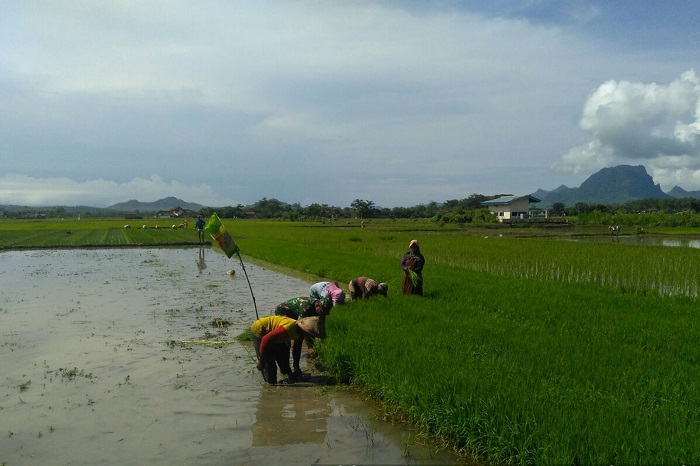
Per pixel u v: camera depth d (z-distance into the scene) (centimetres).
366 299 1355
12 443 629
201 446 620
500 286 1619
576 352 834
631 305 1314
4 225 8894
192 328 1231
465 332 980
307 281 2081
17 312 1424
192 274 2341
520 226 8244
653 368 755
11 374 888
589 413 580
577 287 1628
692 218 8119
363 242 4128
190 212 18488
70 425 680
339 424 680
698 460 485
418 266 1455
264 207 18475
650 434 536
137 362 956
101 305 1534
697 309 1261
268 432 658
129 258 3206
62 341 1105
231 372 900
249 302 1590
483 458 581
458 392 661
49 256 3353
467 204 16162
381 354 838
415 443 624
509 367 755
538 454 527
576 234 5988
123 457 593
